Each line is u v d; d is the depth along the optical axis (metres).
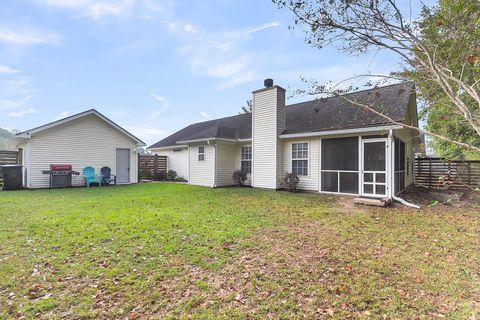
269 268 3.35
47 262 3.41
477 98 2.30
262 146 11.95
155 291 2.78
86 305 2.53
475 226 5.37
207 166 13.34
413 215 6.42
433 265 3.46
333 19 2.86
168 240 4.29
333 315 2.41
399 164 9.95
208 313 2.43
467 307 2.52
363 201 7.84
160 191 10.91
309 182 10.75
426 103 4.09
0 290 2.76
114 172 14.51
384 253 3.88
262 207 7.29
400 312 2.46
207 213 6.38
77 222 5.32
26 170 11.80
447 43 2.96
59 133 12.61
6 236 4.41
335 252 3.91
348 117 10.04
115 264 3.40
